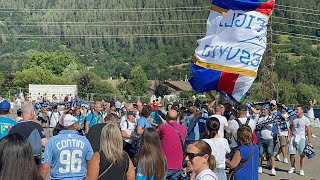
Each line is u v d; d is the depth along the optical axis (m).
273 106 14.14
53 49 135.62
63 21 141.00
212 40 11.38
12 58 127.44
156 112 14.77
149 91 82.12
